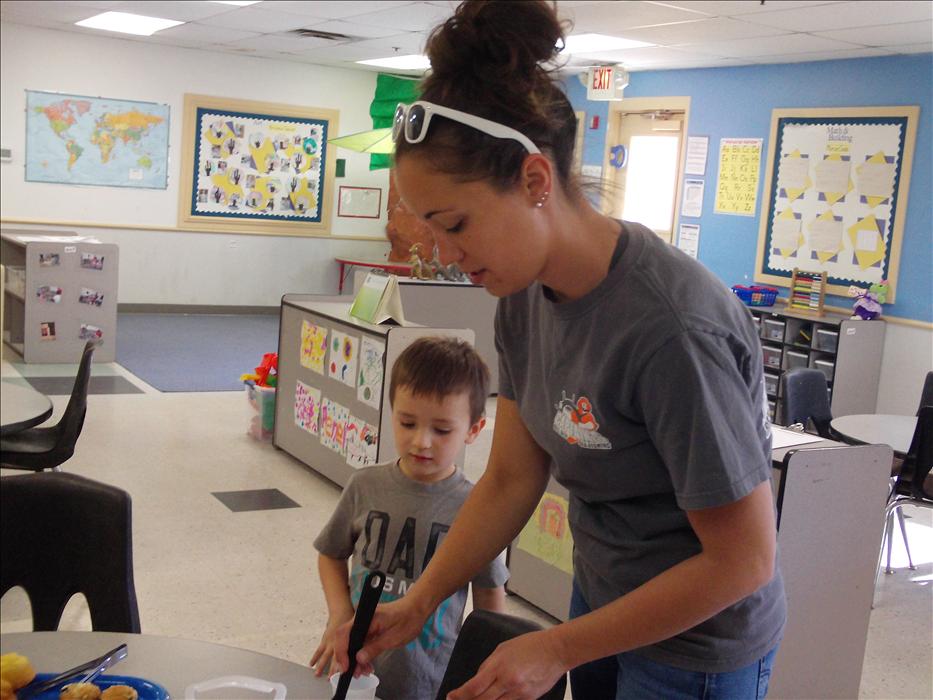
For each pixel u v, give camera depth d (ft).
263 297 33.88
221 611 10.16
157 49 30.89
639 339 3.40
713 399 3.30
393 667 5.54
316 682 3.93
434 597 4.31
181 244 32.24
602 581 4.05
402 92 32.04
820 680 8.20
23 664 3.62
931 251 20.67
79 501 5.51
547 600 10.50
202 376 22.31
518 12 3.28
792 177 23.65
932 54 20.63
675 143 27.40
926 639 10.84
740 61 24.21
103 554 5.44
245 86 32.50
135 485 14.05
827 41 20.31
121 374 21.81
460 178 3.19
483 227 3.26
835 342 20.97
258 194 33.22
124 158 30.89
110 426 17.17
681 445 3.34
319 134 33.94
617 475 3.78
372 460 13.47
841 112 22.43
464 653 4.33
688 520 3.67
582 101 29.91
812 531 7.72
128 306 31.68
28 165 29.55
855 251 22.22
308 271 34.55
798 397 13.56
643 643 3.44
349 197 34.83
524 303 4.05
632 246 3.51
